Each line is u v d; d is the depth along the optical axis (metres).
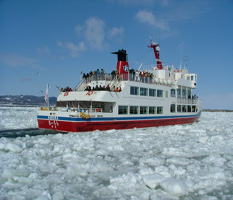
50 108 25.09
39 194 8.49
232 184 9.97
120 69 27.53
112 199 8.40
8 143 14.80
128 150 15.77
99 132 22.00
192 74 36.44
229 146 17.42
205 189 9.41
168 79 32.56
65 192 8.80
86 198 8.46
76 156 13.12
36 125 27.98
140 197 8.55
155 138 20.78
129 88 25.31
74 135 20.09
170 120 31.45
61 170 11.05
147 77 28.22
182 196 8.76
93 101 25.16
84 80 27.12
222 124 36.50
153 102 28.58
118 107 24.33
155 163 12.70
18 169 10.84
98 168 11.61
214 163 12.75
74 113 21.30
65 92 25.83
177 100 32.91
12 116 41.22
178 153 14.97
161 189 9.36
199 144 17.81
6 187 9.13
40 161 12.17
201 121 42.31
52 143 16.81
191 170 11.47
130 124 25.75
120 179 9.95
